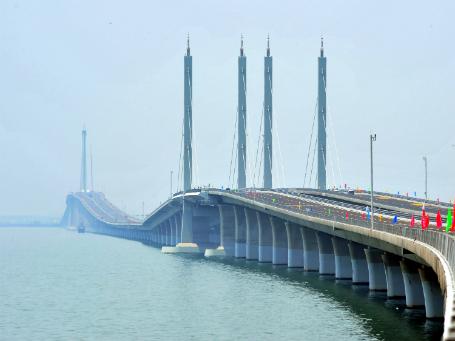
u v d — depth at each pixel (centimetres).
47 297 14462
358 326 9925
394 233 10750
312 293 13675
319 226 15612
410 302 11144
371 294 13200
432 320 9962
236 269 19600
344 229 13588
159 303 13188
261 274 17912
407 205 18750
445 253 7200
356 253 15050
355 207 18788
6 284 17038
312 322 10500
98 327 10800
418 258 9431
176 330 10388
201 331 10250
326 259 17462
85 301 13725
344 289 14175
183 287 15588
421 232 8994
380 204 19025
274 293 13938
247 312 11756
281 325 10425
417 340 8712
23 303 13588
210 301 13212
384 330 9425
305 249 18538
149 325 10844
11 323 11288
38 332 10500
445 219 14538
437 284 9944
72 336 10156
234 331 10162
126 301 13588
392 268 12356
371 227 11981
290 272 18312
